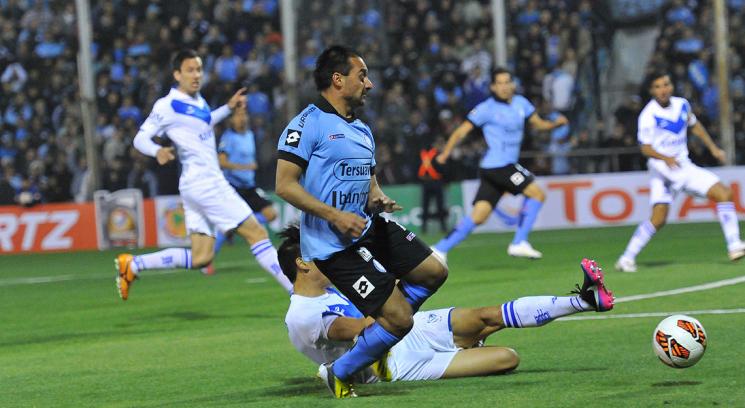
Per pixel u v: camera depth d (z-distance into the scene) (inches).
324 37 2541.8
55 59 2723.9
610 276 1322.6
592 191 2321.6
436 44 2541.8
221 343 971.3
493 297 1182.3
